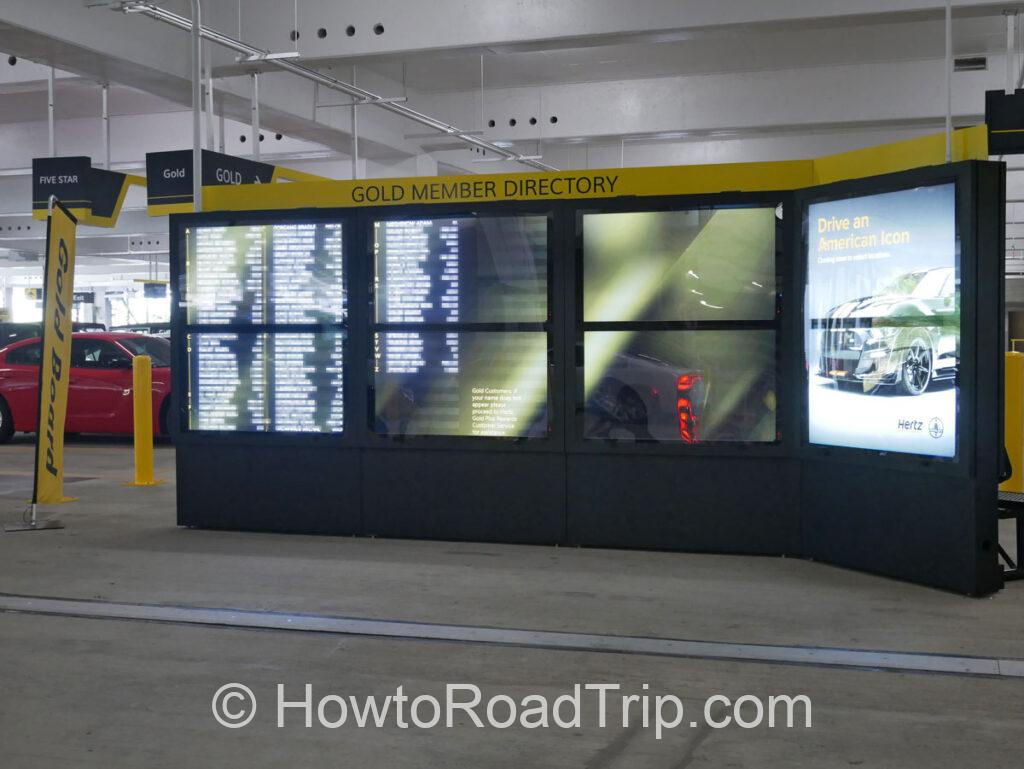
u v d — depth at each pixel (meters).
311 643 5.08
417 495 7.66
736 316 7.04
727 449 7.03
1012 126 13.11
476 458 7.53
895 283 6.17
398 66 19.52
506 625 5.38
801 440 6.85
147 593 6.09
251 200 8.02
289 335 7.85
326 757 3.71
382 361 7.67
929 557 6.10
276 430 7.91
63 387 9.41
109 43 13.36
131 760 3.68
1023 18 16.22
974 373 5.73
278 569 6.71
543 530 7.41
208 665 4.75
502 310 7.44
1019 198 25.83
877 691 4.36
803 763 3.63
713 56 18.92
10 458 13.52
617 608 5.71
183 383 8.09
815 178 6.95
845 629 5.27
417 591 6.11
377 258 7.66
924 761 3.64
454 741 3.85
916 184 5.99
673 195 7.09
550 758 3.69
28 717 4.10
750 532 7.06
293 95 17.89
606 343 7.25
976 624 5.35
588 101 20.97
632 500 7.24
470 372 7.52
